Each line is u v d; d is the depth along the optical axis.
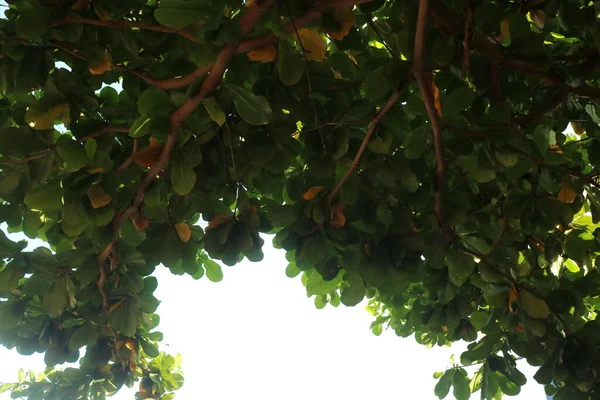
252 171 3.15
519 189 3.35
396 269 3.09
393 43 3.02
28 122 2.68
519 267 3.37
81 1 2.60
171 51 2.97
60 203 2.73
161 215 3.06
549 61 2.64
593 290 3.37
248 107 2.52
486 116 2.73
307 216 3.05
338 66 2.97
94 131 2.88
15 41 2.71
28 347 3.34
